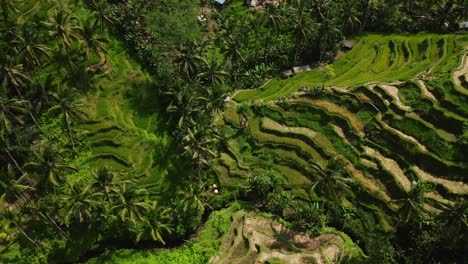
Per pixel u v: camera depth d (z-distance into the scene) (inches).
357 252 2274.9
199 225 2475.4
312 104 2839.6
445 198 2347.4
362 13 3462.1
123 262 2272.4
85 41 2719.0
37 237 2303.2
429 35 3321.9
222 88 2682.1
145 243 2396.7
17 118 2532.0
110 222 2362.2
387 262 2153.1
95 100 2849.4
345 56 3272.6
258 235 2351.1
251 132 2787.9
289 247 2297.0
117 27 3233.3
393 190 2417.6
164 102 2866.6
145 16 3297.2
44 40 2925.7
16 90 2667.3
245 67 3262.8
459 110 2541.8
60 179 2222.0
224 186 2573.8
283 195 2500.0
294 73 3196.4
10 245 2272.4
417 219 2230.6
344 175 2507.4
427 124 2556.6
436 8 3715.6
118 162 2600.9
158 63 3041.3
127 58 3105.3
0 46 2689.5
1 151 2488.9
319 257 2242.9
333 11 3292.3
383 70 3093.0
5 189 2429.9
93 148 2645.2
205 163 2519.7
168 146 2684.5
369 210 2399.1
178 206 2390.5
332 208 2438.5
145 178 2551.7
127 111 2859.3
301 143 2691.9
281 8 3378.4
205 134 2374.5
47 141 2583.7
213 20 3602.4
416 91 2711.6
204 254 2294.5
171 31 3265.3
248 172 2620.6
